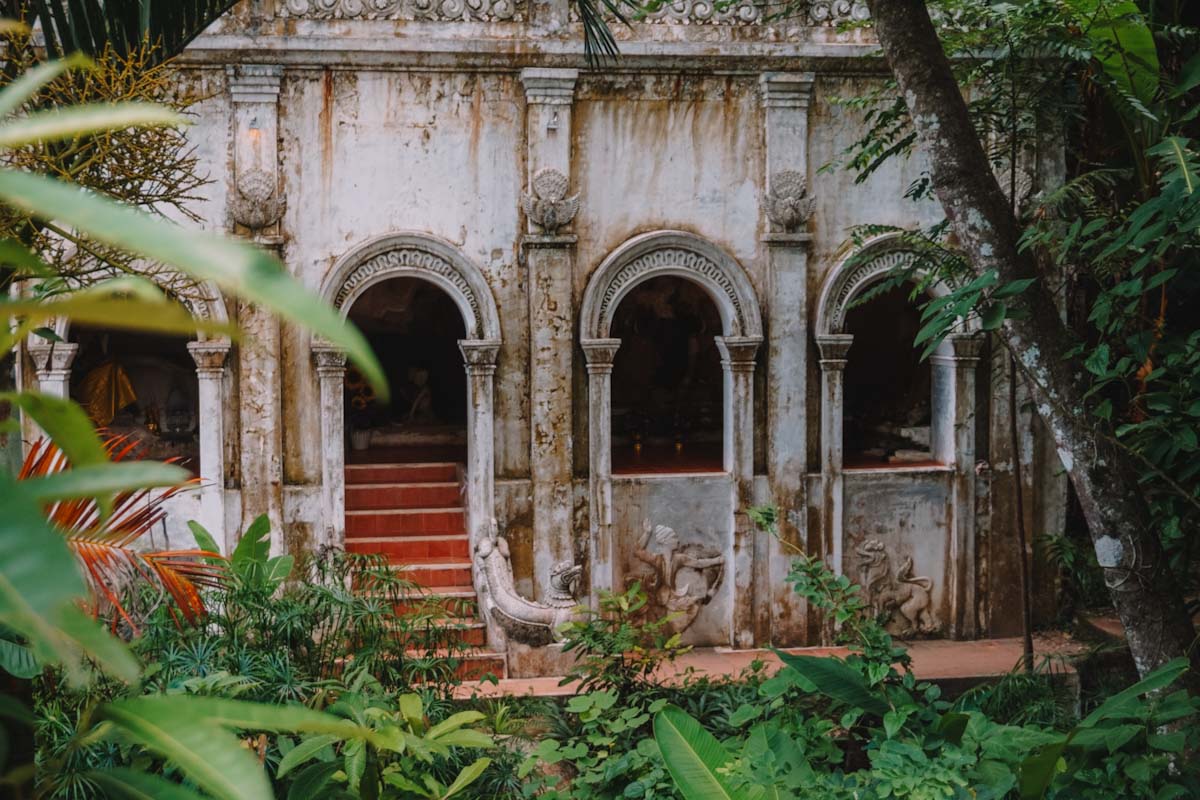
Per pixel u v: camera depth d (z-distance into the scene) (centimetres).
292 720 190
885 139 1134
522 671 1240
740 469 1364
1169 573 834
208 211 1267
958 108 830
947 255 1123
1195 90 1139
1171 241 738
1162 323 916
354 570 1259
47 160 473
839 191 1368
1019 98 1214
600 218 1330
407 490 1424
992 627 1411
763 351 1366
